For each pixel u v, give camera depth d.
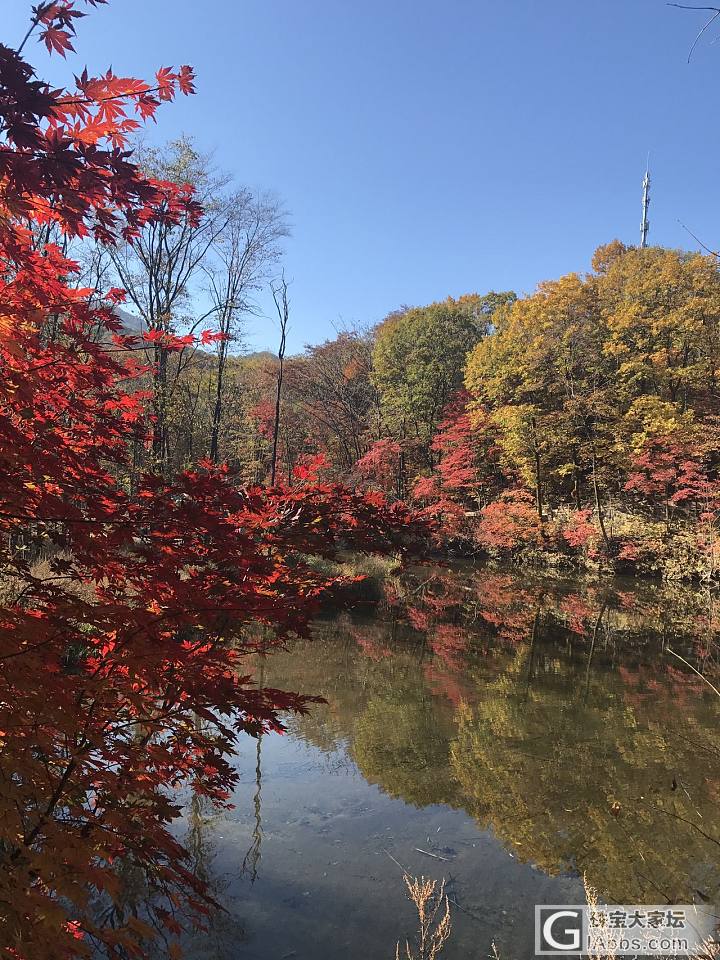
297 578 3.25
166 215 2.57
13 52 1.53
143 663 2.16
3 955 1.56
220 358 18.80
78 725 1.97
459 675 9.87
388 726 7.47
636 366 25.58
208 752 2.88
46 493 2.39
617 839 4.89
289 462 29.12
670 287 26.30
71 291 2.42
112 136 2.08
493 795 5.66
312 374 33.56
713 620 6.70
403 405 34.81
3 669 1.89
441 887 4.16
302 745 6.82
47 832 1.85
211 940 3.38
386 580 18.05
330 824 4.98
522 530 26.55
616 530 24.66
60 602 2.41
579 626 14.22
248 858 4.38
